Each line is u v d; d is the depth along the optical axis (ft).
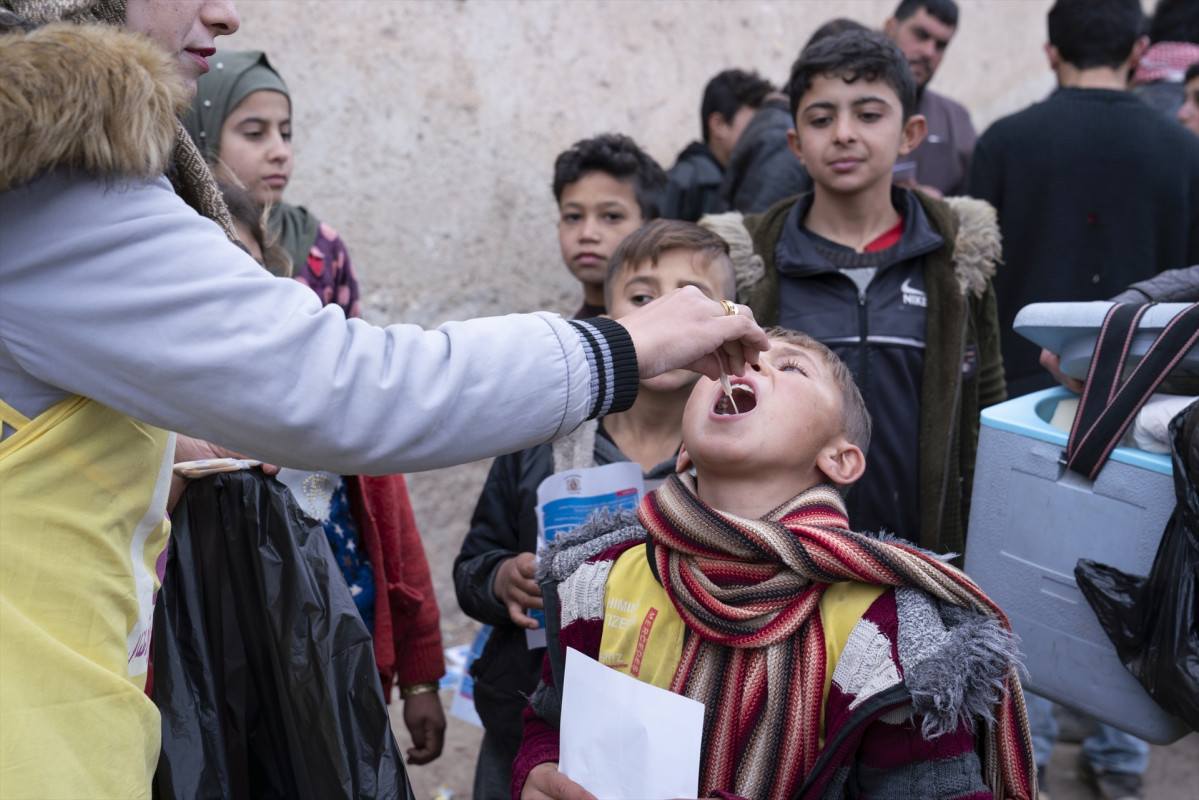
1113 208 10.52
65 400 3.50
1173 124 10.73
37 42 3.17
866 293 8.12
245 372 3.28
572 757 4.34
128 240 3.27
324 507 6.32
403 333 3.57
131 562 3.83
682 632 4.37
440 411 3.47
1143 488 5.25
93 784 3.51
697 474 4.82
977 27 16.67
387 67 11.40
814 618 4.17
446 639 12.27
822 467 4.62
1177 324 5.25
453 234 12.01
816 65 8.29
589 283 10.12
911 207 8.36
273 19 10.71
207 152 8.37
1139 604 5.17
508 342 3.61
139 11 3.77
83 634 3.56
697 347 3.94
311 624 4.87
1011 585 5.83
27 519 3.42
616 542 4.82
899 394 7.99
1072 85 11.31
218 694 4.95
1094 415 5.46
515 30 12.17
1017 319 6.22
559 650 4.75
